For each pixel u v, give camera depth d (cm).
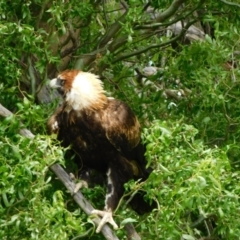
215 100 1329
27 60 1355
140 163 1252
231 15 1440
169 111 1431
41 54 1280
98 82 1241
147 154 1043
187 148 1089
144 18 1450
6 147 1063
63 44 1453
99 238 1194
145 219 1139
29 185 1038
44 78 1317
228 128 1362
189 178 1008
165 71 1458
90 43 1522
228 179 1042
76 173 1268
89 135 1216
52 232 1013
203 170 1003
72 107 1214
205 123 1367
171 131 1074
